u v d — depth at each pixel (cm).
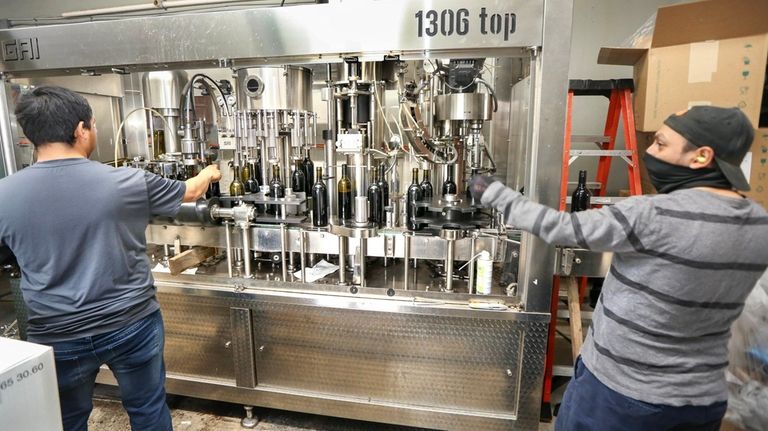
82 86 238
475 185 113
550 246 150
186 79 193
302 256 179
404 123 201
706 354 99
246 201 183
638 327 99
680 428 103
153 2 253
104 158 256
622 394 103
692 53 167
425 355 168
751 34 155
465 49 146
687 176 96
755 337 131
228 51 157
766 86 171
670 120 99
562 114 141
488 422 167
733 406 134
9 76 183
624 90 196
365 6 145
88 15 254
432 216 177
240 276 183
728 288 92
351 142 159
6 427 85
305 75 175
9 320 228
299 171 207
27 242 115
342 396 179
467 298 164
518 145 201
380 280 184
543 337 156
